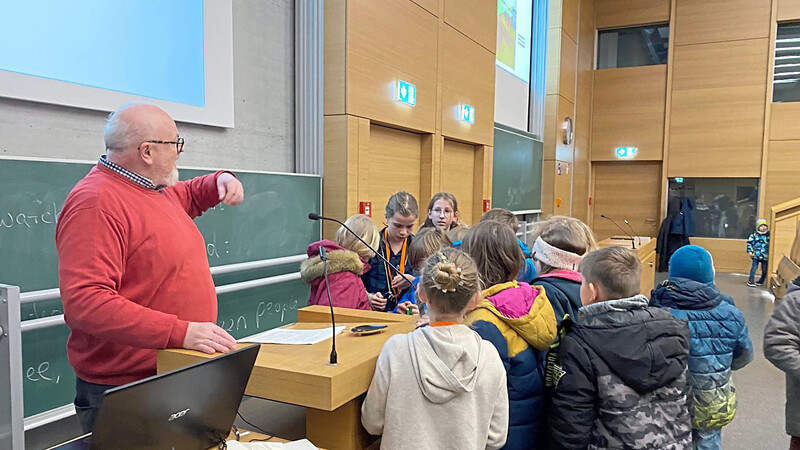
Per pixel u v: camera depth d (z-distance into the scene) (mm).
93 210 1218
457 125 4969
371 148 3896
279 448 1060
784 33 8375
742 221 8773
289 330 1438
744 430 2805
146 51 2445
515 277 1521
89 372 1328
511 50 6891
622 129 9570
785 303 1712
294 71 3512
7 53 1917
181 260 1353
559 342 1386
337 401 1027
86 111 2242
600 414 1321
